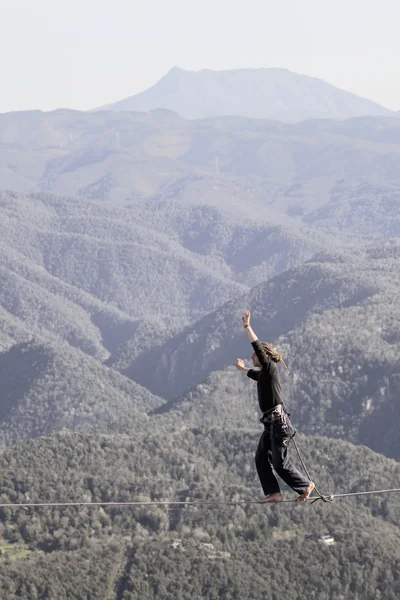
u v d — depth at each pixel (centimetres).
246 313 2111
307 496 2084
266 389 2089
